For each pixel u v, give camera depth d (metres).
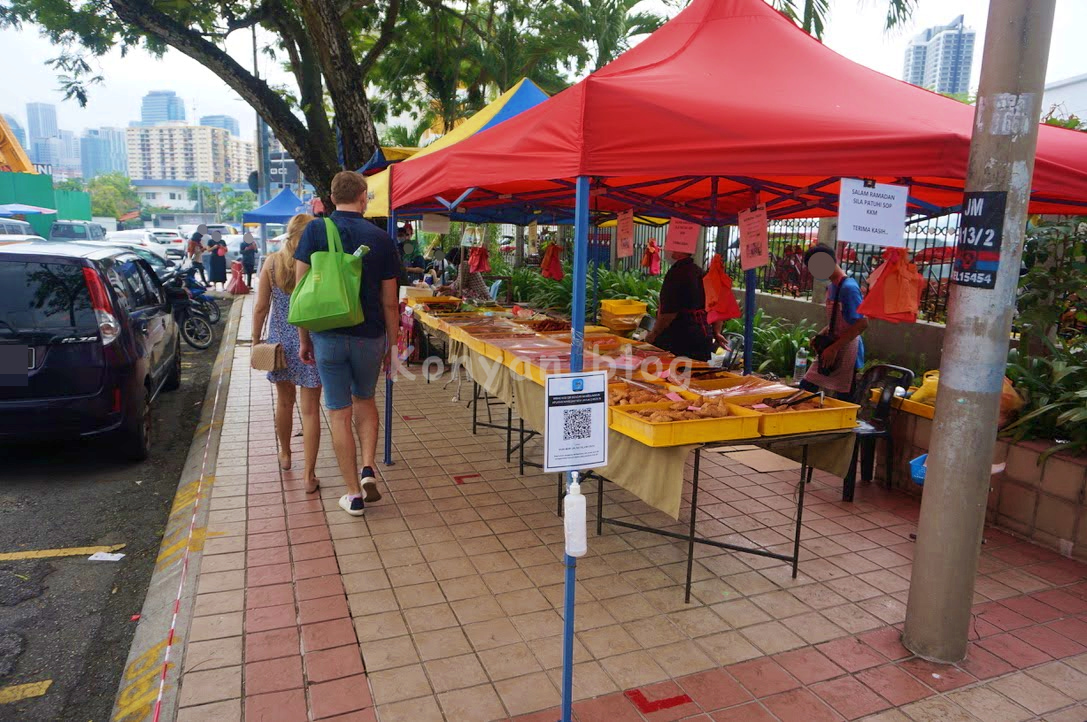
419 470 5.40
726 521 4.57
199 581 3.68
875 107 3.00
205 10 12.54
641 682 2.90
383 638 3.18
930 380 5.09
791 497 5.03
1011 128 2.65
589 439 2.38
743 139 2.74
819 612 3.48
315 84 12.11
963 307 2.86
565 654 2.49
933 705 2.79
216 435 6.29
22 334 5.05
